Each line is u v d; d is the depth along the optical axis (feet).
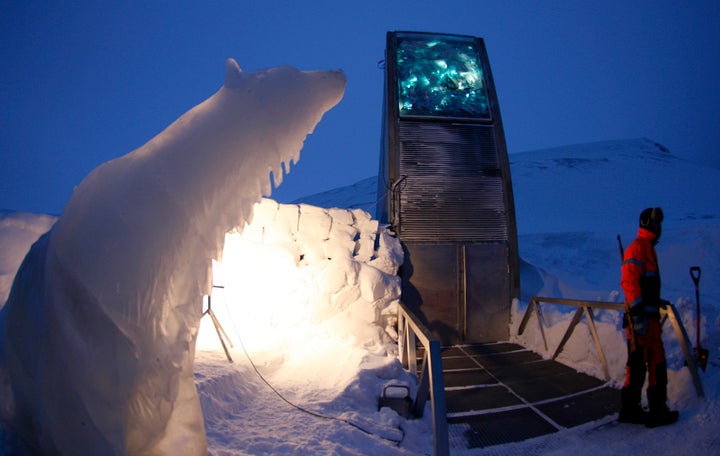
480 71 28.22
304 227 21.29
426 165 25.21
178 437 5.50
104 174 4.94
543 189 143.23
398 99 26.40
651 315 11.08
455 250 24.12
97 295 4.54
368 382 12.67
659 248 38.50
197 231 5.10
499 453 10.38
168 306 5.06
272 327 18.43
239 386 12.32
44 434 4.68
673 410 11.42
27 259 5.03
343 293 19.61
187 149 5.07
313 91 5.64
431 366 8.39
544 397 14.03
